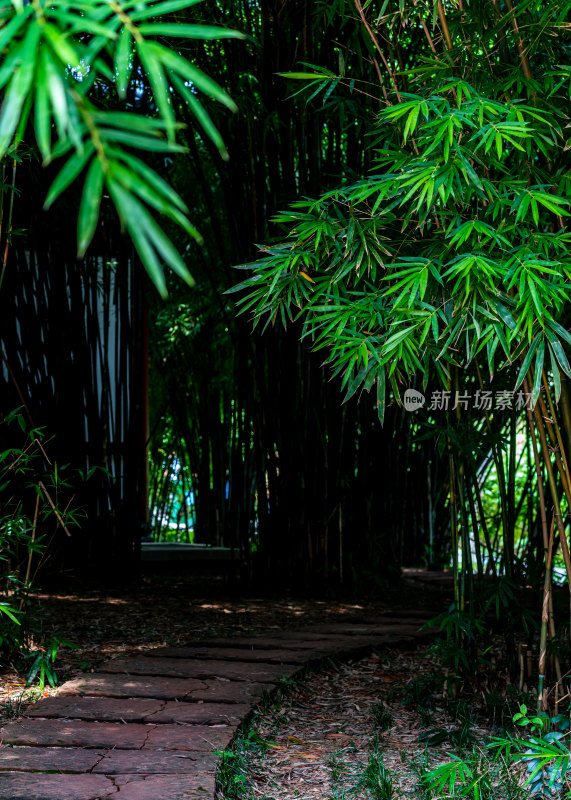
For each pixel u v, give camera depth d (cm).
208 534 657
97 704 256
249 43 437
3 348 460
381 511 527
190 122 423
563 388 215
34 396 455
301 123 436
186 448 718
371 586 509
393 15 259
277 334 473
